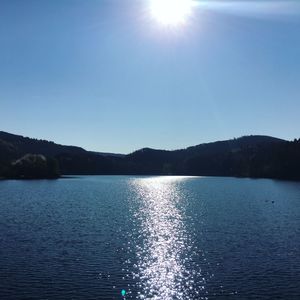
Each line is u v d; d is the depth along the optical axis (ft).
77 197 559.79
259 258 202.80
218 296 152.97
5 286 160.86
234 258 202.69
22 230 274.16
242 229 286.46
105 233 266.77
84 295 152.97
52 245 227.20
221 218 345.51
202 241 242.99
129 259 200.13
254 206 447.01
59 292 155.43
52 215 357.41
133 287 161.58
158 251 216.74
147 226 298.56
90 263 191.93
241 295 153.99
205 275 176.14
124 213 378.32
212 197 570.46
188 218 344.69
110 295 153.17
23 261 193.67
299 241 243.40
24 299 148.66
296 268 185.68
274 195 596.29
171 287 161.68
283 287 161.89
